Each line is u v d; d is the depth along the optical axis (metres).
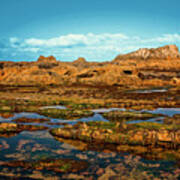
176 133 24.22
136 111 41.78
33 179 16.45
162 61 175.12
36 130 28.77
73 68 142.62
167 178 16.83
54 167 18.39
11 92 71.31
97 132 25.48
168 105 48.56
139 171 17.88
